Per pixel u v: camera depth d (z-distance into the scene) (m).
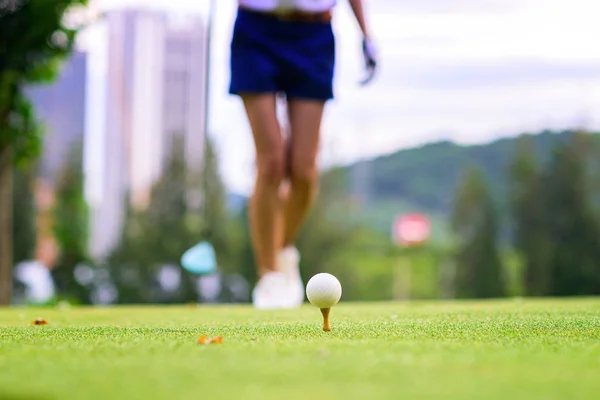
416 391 2.31
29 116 16.61
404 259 81.19
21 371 2.77
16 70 15.91
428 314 6.29
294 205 9.89
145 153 82.06
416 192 176.62
